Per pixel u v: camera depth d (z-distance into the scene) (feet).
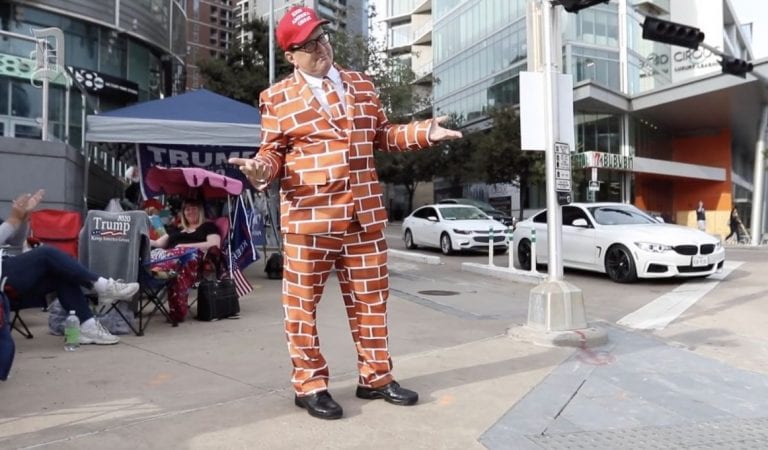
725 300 29.73
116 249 19.92
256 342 19.29
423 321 23.66
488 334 21.22
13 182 26.86
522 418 12.82
